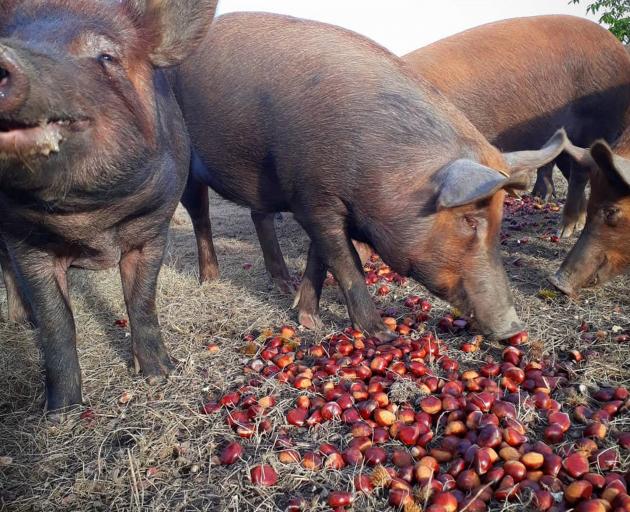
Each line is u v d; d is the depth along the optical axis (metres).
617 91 1.73
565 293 1.24
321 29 1.11
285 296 1.38
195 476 0.73
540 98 1.71
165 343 1.10
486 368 0.92
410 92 1.00
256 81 1.11
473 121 1.67
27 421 0.87
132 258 0.95
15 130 0.55
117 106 0.69
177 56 0.77
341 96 1.00
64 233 0.79
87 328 1.19
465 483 0.67
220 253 1.84
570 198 1.69
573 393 0.86
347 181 0.99
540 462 0.68
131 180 0.75
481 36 1.73
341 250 1.08
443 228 0.93
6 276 1.21
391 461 0.73
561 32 1.74
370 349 1.02
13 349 1.09
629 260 1.22
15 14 0.68
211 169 1.27
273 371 0.96
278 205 1.22
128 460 0.74
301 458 0.74
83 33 0.66
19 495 0.71
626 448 0.72
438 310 1.24
